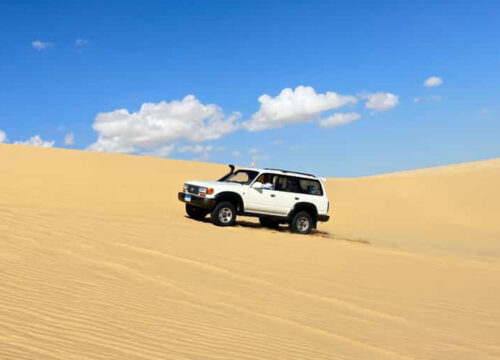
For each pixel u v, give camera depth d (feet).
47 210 46.85
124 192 85.20
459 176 144.56
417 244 63.98
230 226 50.55
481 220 103.30
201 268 29.99
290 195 53.31
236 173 55.42
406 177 148.25
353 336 20.30
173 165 135.44
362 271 35.12
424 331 22.08
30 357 13.25
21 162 112.06
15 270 23.85
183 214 60.13
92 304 19.85
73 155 131.13
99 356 14.20
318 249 42.37
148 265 28.94
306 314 22.88
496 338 21.83
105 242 33.91
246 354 16.40
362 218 92.32
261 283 28.09
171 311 20.49
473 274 37.76
